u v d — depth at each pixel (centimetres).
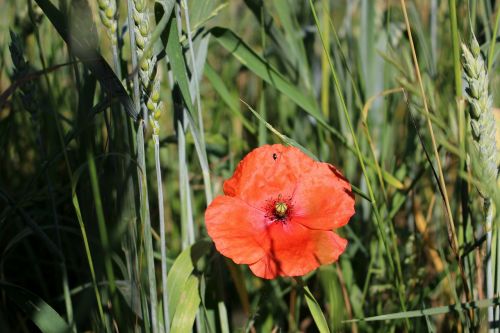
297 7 90
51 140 80
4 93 64
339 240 67
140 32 64
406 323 71
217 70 102
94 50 64
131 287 70
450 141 75
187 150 85
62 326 69
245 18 97
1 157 86
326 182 69
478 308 69
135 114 66
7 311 79
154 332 68
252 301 81
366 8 83
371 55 83
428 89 78
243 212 68
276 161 69
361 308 76
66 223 82
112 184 72
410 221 83
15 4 85
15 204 71
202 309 72
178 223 87
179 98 73
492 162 64
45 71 65
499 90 80
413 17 81
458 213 77
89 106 70
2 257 75
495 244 67
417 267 77
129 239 71
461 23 81
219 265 74
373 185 78
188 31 70
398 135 89
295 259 66
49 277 84
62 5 65
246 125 79
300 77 83
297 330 79
